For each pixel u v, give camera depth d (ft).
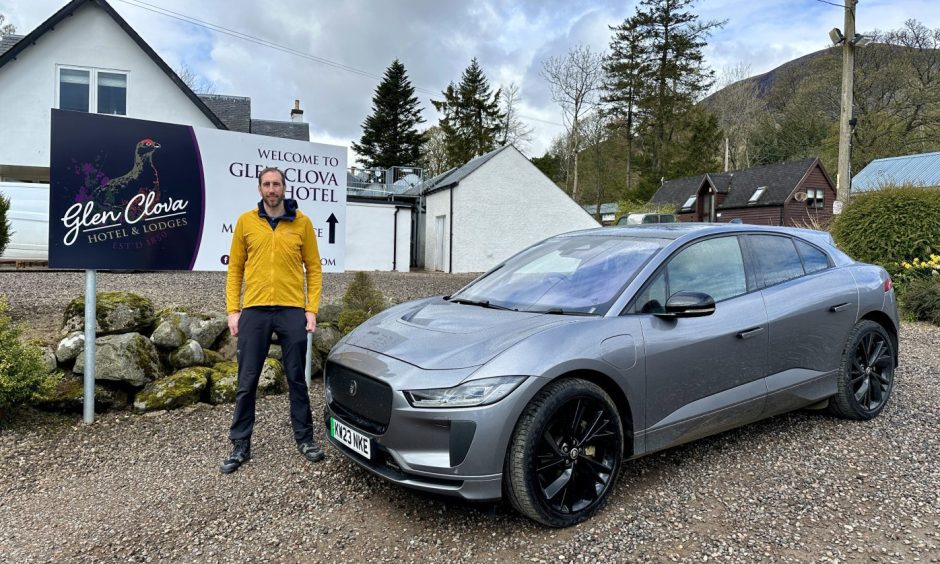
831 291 12.93
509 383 8.52
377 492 10.40
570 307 10.52
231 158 16.40
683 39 148.25
